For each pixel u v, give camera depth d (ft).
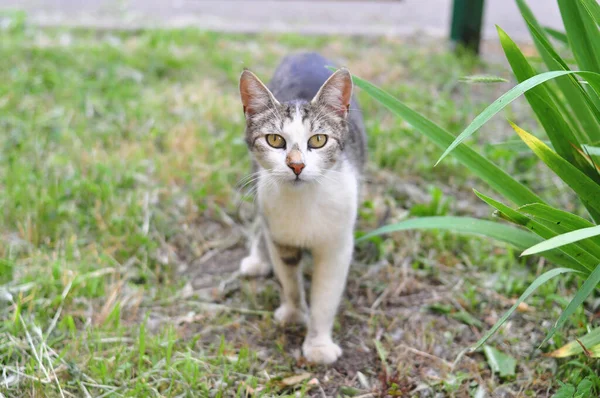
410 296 3.15
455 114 4.33
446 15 6.54
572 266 2.59
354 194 2.78
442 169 3.90
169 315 3.02
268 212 2.76
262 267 3.27
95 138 4.07
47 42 5.22
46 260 3.18
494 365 2.75
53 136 4.02
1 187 3.60
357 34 5.87
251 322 3.02
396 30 5.99
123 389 2.60
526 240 2.61
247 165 3.84
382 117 4.38
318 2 6.77
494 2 6.73
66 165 3.78
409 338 2.92
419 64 5.08
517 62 2.50
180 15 6.26
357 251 3.38
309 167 2.59
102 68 4.83
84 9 6.21
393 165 3.95
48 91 4.55
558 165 2.43
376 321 3.00
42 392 2.56
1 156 3.82
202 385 2.63
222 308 3.07
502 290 3.13
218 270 3.31
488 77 2.48
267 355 2.85
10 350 2.69
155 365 2.68
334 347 2.85
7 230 3.35
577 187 2.46
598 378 2.54
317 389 2.70
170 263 3.28
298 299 2.98
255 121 2.68
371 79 4.93
